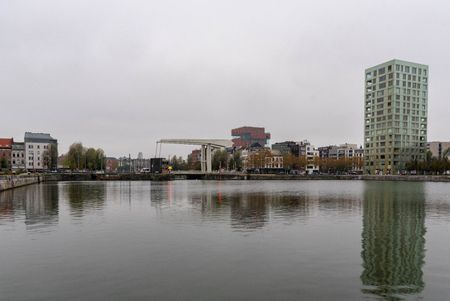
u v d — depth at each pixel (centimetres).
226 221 2878
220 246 2014
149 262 1706
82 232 2423
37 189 7169
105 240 2169
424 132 16075
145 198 4994
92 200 4709
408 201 4506
